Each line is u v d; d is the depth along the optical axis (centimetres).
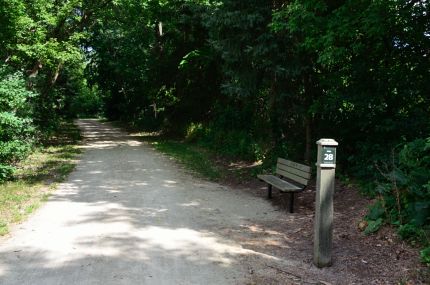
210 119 1980
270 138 1238
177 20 1975
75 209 722
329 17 828
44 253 501
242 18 973
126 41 2439
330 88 947
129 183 977
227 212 724
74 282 420
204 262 482
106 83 3269
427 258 443
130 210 719
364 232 564
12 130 1001
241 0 998
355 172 861
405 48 844
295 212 725
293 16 842
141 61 2430
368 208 642
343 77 904
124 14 2122
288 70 954
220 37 1109
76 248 520
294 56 988
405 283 417
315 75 1018
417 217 519
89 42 2556
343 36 803
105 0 1925
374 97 834
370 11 738
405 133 805
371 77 866
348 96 855
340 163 918
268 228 629
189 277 439
